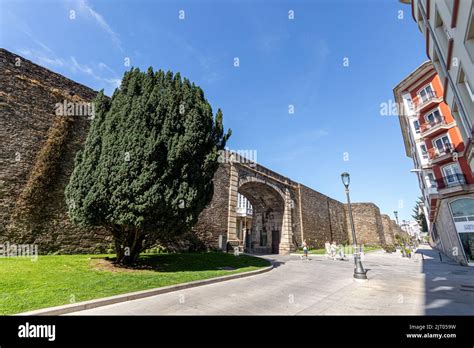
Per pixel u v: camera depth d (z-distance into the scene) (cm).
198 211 976
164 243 1402
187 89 1054
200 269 1029
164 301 604
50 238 1022
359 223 4328
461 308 578
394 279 1005
